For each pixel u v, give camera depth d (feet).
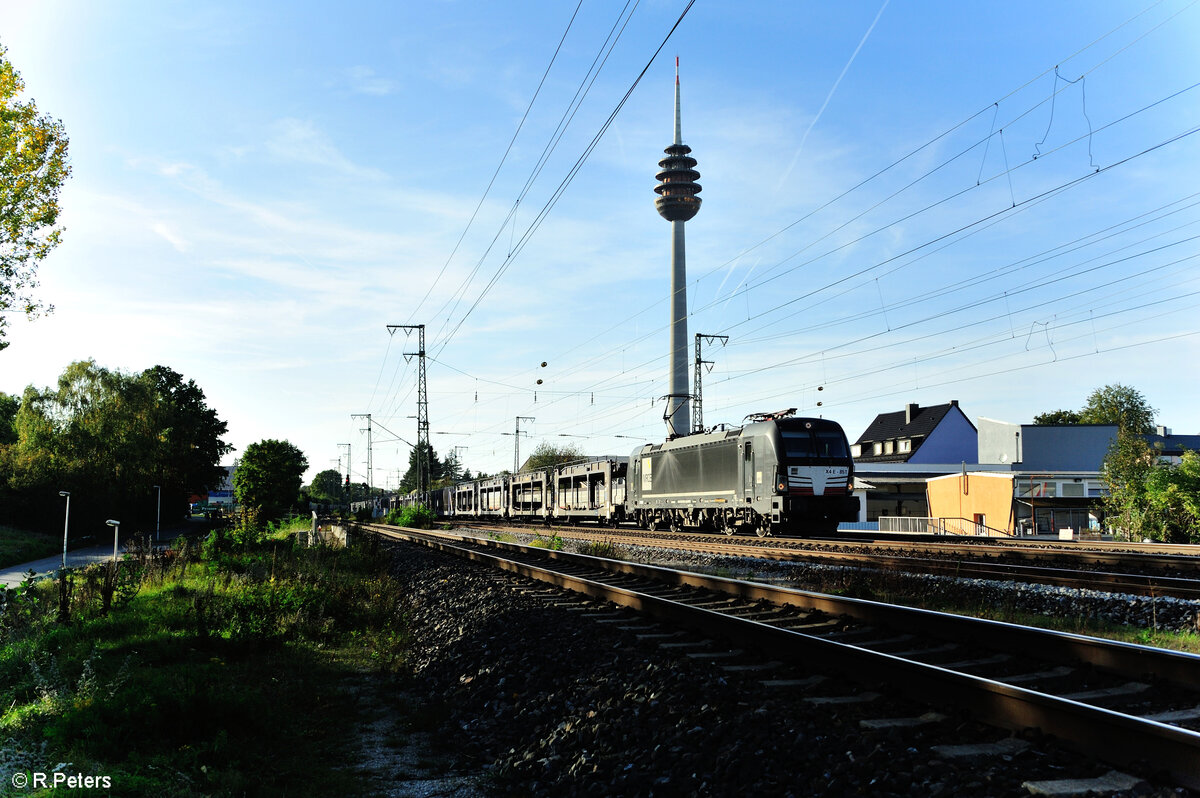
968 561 58.90
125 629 41.63
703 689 23.38
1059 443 195.42
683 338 366.43
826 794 16.05
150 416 220.64
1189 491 108.78
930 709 21.09
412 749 23.65
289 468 237.86
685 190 411.34
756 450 88.17
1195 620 33.94
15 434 237.25
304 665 34.50
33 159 66.49
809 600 37.19
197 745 22.74
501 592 46.44
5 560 126.00
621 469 133.69
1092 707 17.80
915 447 219.82
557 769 19.93
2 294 66.39
